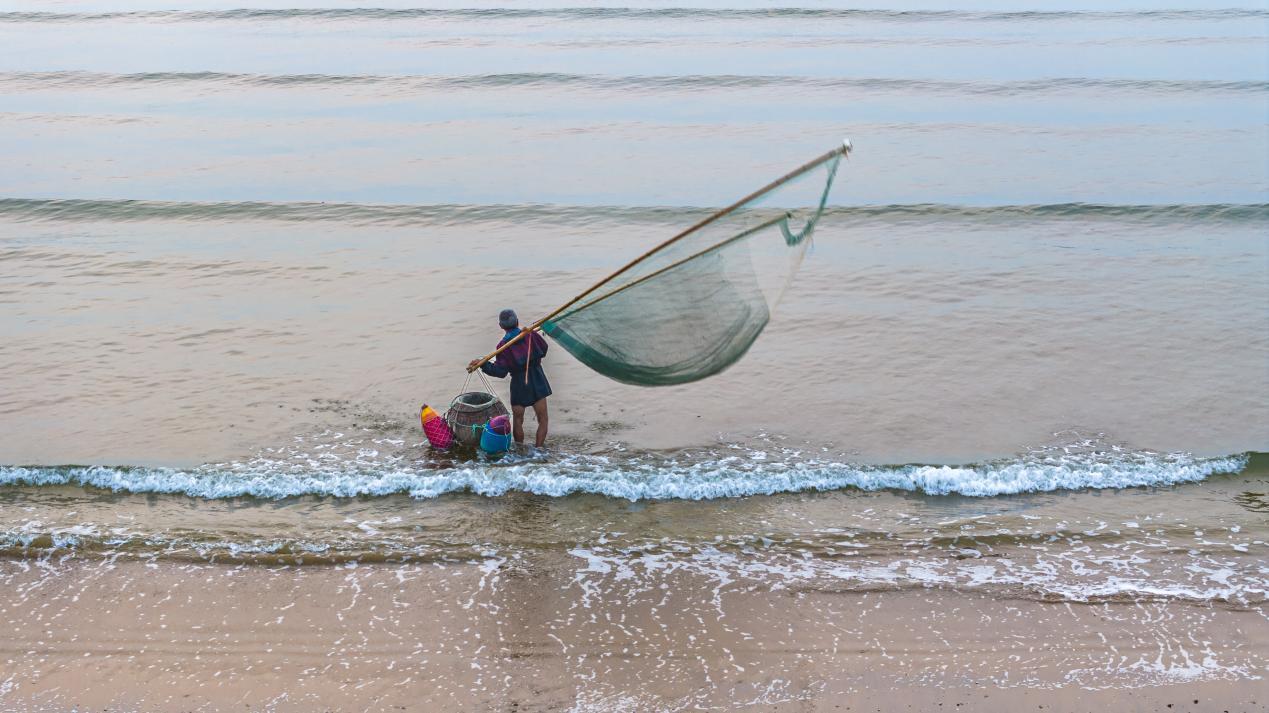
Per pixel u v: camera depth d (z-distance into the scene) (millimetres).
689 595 7352
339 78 27844
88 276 14133
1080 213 16891
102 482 8742
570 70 28641
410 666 6605
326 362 11281
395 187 18797
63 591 7363
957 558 7801
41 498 8562
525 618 7098
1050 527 8195
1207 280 13867
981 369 11117
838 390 10609
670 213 17125
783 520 8320
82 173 19531
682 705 6266
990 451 9344
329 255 15188
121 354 11430
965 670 6594
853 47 32250
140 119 23922
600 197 18078
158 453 9219
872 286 13766
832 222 16609
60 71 28500
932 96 26000
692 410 10164
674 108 24859
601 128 23016
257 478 8734
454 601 7273
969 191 18297
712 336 8539
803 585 7461
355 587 7430
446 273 14383
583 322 8742
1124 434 9648
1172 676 6535
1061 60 30266
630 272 8531
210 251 15328
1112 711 6238
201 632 6926
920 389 10625
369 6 38750
